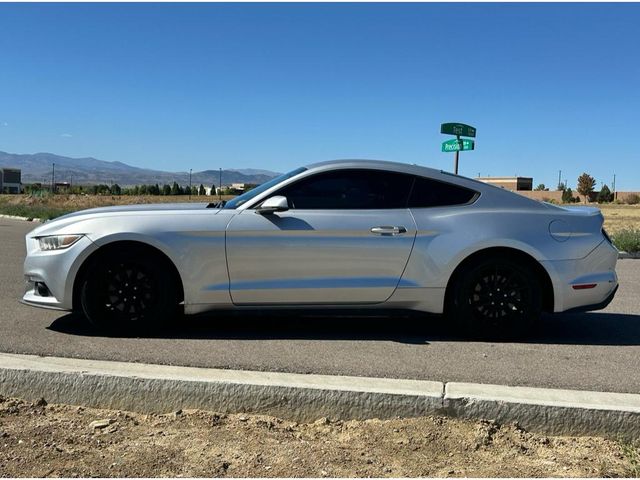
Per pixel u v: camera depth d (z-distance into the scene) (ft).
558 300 17.92
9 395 12.84
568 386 13.87
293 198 17.85
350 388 12.12
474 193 18.33
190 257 17.15
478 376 14.47
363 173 18.17
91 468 9.87
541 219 18.04
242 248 17.25
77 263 17.10
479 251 17.81
